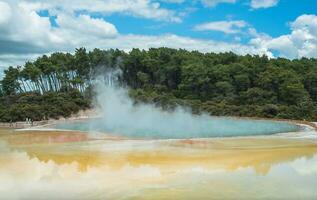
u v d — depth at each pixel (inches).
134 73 4702.3
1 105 3157.0
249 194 702.5
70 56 4458.7
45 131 1923.0
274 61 4729.3
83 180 809.5
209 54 5113.2
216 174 849.5
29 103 3198.8
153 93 3996.1
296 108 3380.9
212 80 4274.1
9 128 2331.4
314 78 4128.9
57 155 1102.4
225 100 3966.5
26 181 804.0
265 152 1131.3
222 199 679.1
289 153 1112.8
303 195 696.4
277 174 845.8
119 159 1028.5
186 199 681.6
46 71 4195.4
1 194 719.7
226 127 2347.4
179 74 4566.9
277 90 3922.2
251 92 3895.2
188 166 930.7
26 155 1106.7
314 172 867.4
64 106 3186.5
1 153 1149.7
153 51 4877.0
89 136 1660.9
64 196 708.0
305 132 1958.7
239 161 989.2
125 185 770.2
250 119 3243.1
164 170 892.6
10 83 3959.2
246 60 4643.2
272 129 2223.2
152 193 716.0
